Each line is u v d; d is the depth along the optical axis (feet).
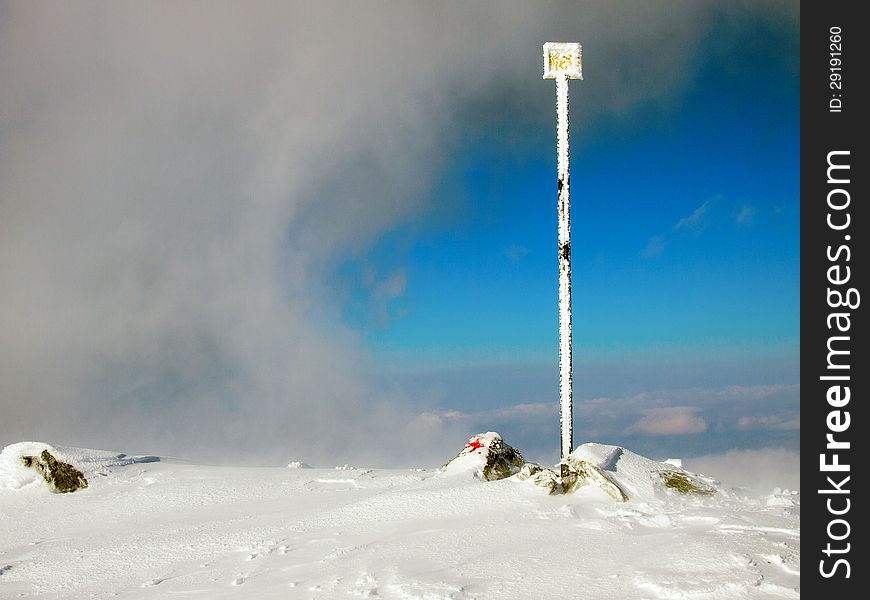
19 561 30.27
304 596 21.72
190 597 23.32
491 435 41.01
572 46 34.55
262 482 45.06
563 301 34.17
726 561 20.53
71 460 50.11
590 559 22.36
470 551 24.58
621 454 33.76
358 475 46.50
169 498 42.19
